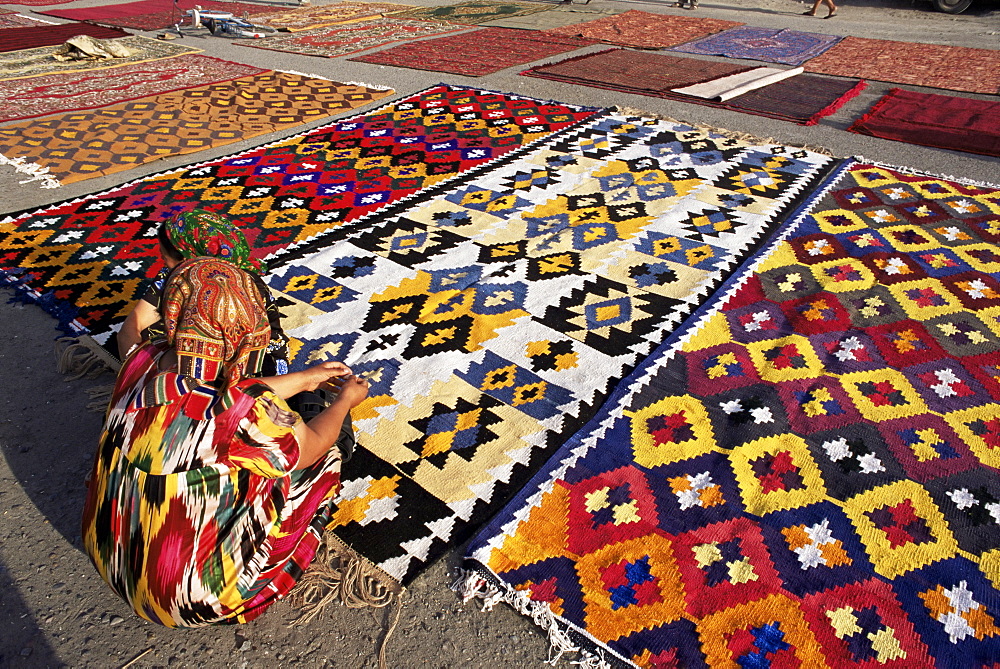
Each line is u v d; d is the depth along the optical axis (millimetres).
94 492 2104
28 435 3080
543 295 4082
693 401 3252
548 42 10945
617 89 8219
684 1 14258
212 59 10008
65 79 8852
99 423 3158
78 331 3738
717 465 2896
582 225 4922
